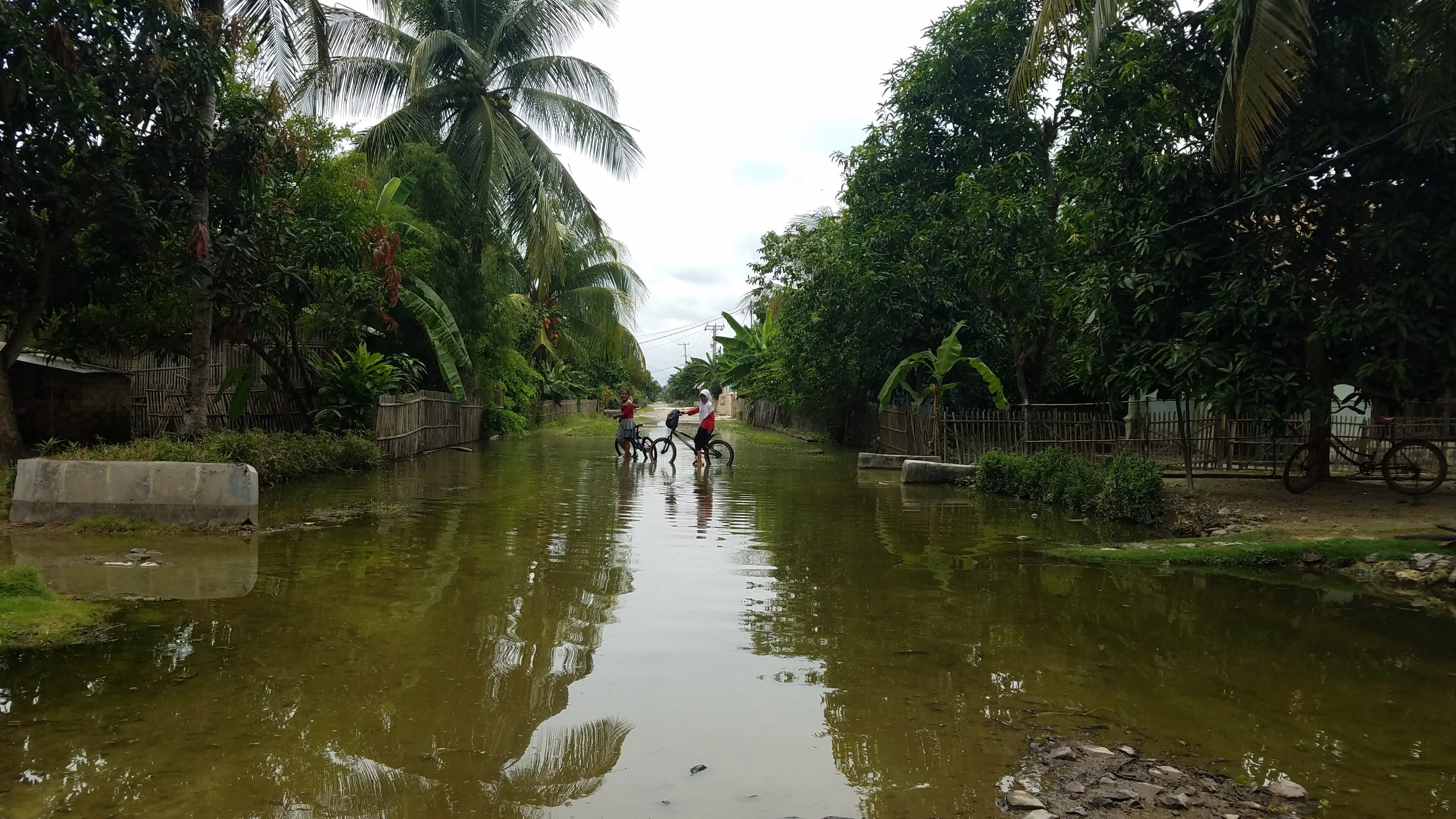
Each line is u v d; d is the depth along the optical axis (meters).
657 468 16.41
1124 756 3.47
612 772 3.28
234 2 11.82
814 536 8.59
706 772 3.29
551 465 16.69
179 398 14.66
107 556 6.80
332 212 14.33
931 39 16.08
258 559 6.89
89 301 11.16
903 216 16.30
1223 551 7.41
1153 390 10.17
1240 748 3.58
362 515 9.45
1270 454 12.68
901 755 3.46
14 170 8.82
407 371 18.75
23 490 7.97
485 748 3.46
